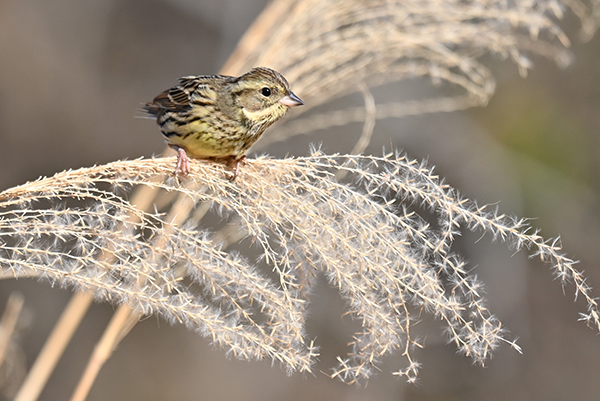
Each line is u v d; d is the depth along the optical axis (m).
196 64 21.95
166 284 5.79
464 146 18.47
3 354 9.18
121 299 5.73
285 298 5.78
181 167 6.47
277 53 9.66
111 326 8.08
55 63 21.41
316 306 17.67
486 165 18.28
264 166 6.39
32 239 5.75
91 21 21.84
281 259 5.93
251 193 6.36
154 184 6.06
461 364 17.91
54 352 8.68
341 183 6.18
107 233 5.78
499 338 5.54
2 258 5.64
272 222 6.13
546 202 18.05
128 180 6.04
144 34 22.09
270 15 10.45
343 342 17.80
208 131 8.95
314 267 6.03
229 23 21.14
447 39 9.81
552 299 18.20
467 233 17.52
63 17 21.69
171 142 9.32
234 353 5.71
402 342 5.74
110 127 21.61
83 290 5.75
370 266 5.71
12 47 21.05
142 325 19.89
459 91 17.75
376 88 17.50
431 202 5.88
